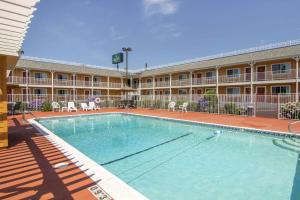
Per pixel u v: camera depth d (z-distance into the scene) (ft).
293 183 18.37
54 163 18.95
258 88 85.81
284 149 29.01
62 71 104.42
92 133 42.01
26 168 17.67
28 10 13.85
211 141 34.53
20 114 64.59
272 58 75.36
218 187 17.75
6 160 19.75
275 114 57.67
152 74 121.80
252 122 45.62
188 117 56.29
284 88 78.64
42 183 14.84
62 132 42.98
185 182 18.86
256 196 16.12
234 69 94.12
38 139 28.81
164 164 23.68
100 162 24.39
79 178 15.69
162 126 49.85
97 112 73.15
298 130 35.60
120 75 131.85
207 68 97.40
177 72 111.14
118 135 39.91
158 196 16.25
